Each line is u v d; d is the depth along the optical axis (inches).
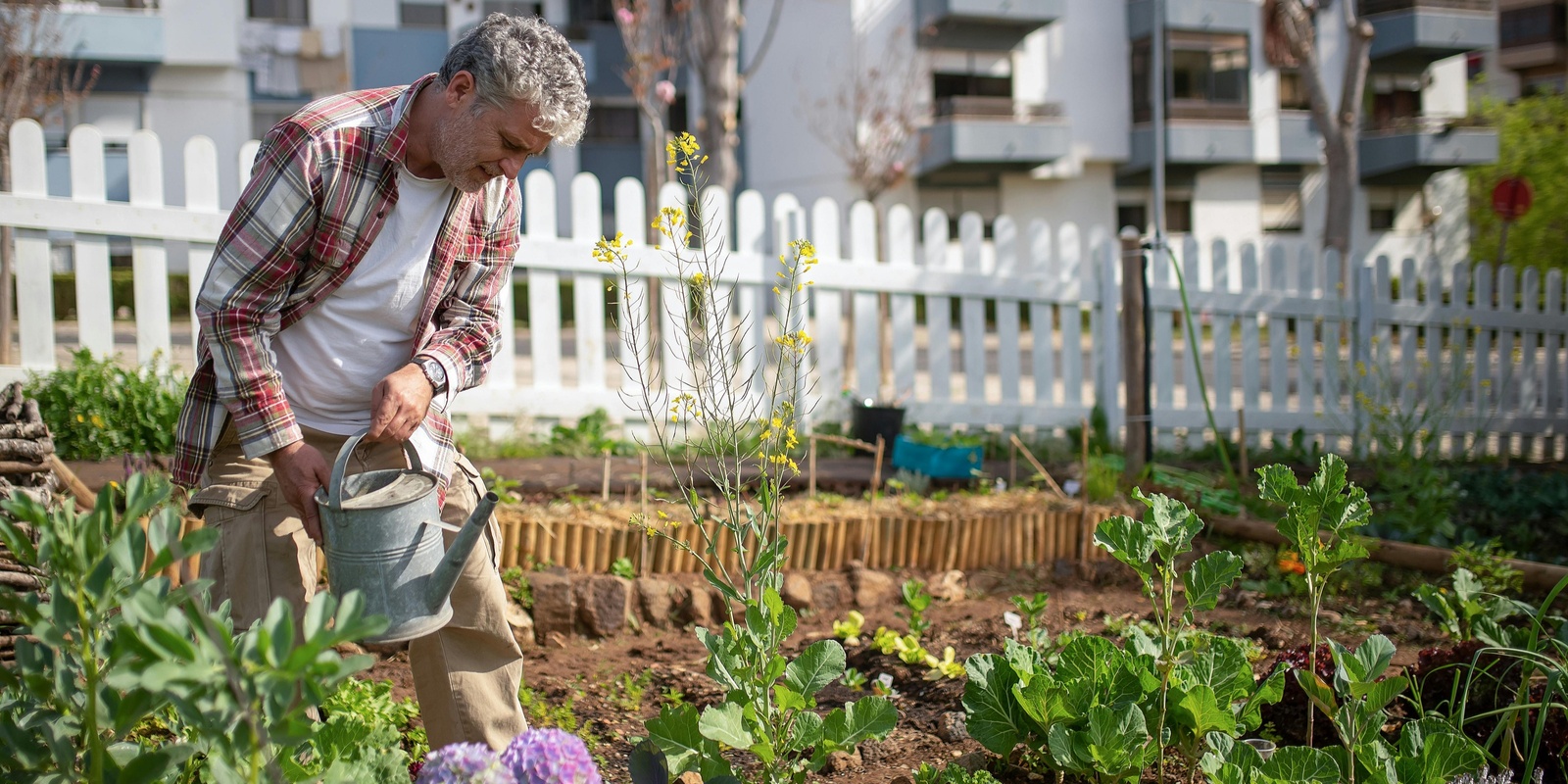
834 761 118.0
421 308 100.2
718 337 117.6
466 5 1004.6
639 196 273.3
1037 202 1028.5
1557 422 363.3
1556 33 1462.8
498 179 103.7
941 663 147.5
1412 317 343.3
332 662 56.7
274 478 97.1
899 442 239.6
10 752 69.2
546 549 177.2
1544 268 808.3
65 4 834.2
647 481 215.3
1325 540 192.2
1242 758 96.5
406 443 96.8
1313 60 757.3
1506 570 182.4
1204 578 103.9
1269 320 328.2
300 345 97.5
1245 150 1018.7
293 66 970.1
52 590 65.2
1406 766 95.9
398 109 93.8
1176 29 1002.1
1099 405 306.0
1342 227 759.7
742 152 1013.2
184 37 871.7
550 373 273.4
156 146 237.5
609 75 1040.2
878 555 196.2
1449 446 355.3
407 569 86.6
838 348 293.3
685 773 102.1
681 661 159.2
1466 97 1131.3
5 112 353.1
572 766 71.0
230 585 96.7
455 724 102.5
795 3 966.4
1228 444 307.7
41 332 232.8
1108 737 96.5
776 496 104.7
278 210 90.0
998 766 111.4
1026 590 195.0
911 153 964.6
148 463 163.8
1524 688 110.6
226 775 63.1
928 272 298.7
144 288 239.3
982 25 968.3
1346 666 96.8
